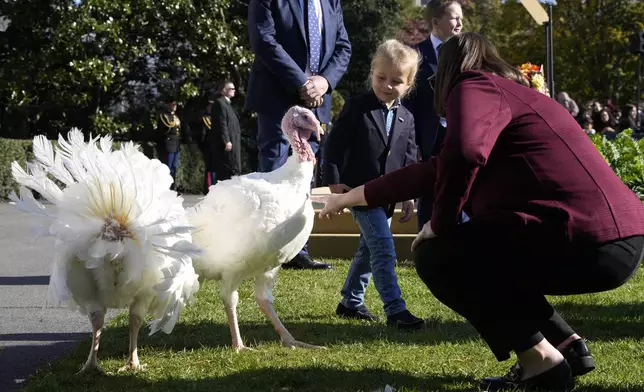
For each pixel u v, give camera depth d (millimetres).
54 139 21875
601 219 3680
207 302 6523
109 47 20438
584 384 4168
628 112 21703
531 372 4012
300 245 5055
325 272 8016
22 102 19719
